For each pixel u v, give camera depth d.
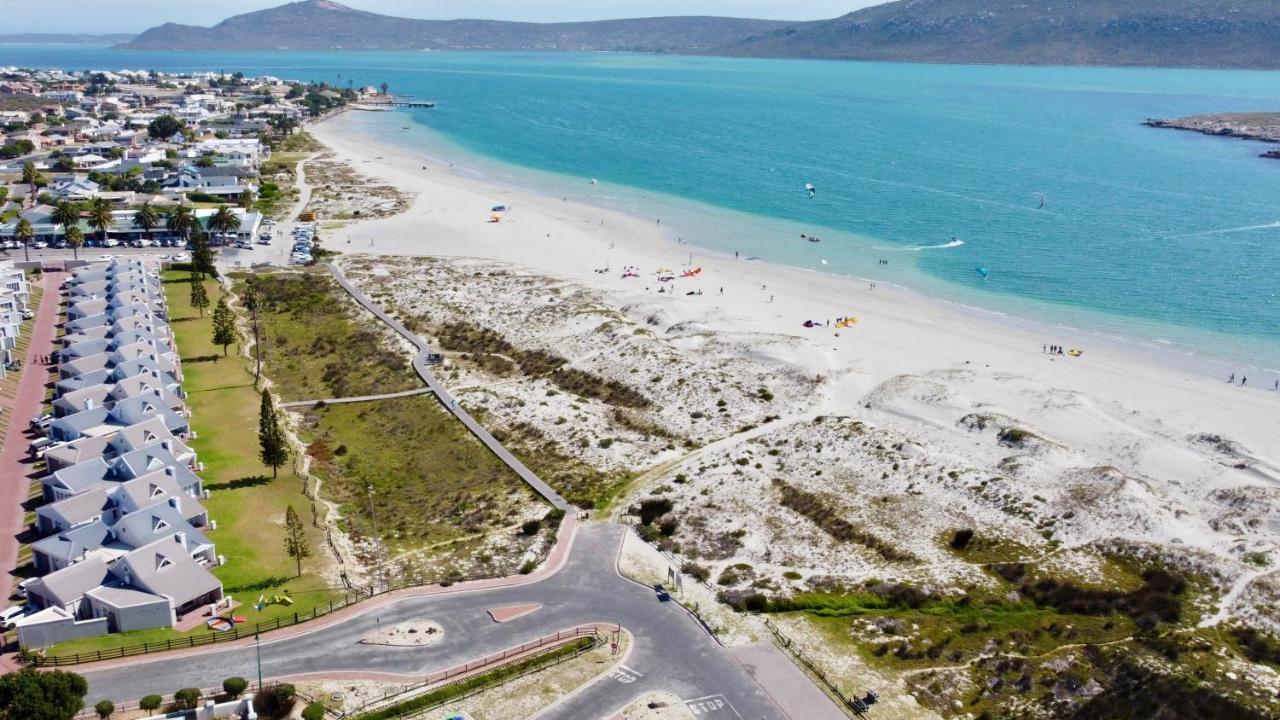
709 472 117.62
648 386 143.88
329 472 122.31
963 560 98.06
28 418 131.38
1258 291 193.62
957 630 86.94
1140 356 158.25
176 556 91.06
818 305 183.12
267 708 74.44
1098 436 123.81
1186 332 170.38
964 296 191.62
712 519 106.81
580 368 152.50
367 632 85.44
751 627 87.44
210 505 109.19
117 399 129.62
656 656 82.75
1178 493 109.69
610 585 93.94
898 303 186.12
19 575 94.69
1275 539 98.56
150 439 117.44
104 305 167.62
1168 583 91.25
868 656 83.50
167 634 84.62
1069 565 95.62
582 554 99.62
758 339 156.88
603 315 172.75
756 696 77.62
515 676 79.56
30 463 118.62
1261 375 150.12
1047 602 90.38
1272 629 83.88
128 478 109.25
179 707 74.25
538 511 109.88
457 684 77.44
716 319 170.62
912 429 127.00
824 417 130.75
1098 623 86.75
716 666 81.50
